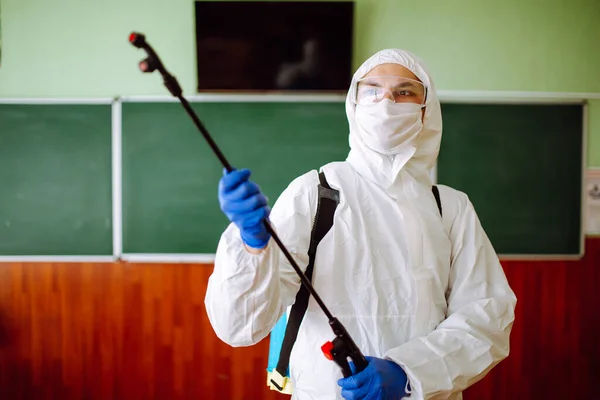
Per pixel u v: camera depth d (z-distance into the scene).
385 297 1.04
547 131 2.68
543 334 2.70
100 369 2.65
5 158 2.63
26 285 2.64
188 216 2.65
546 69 2.69
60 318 2.64
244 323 0.90
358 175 1.12
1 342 2.64
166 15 2.64
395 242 1.06
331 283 1.03
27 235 2.64
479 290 1.10
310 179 1.10
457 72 2.67
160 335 2.65
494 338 1.05
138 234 2.65
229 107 2.62
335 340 0.94
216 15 2.54
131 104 2.62
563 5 2.68
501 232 2.69
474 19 2.67
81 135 2.63
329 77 2.58
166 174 2.64
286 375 1.08
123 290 2.65
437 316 1.07
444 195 1.18
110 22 2.64
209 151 2.63
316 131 2.63
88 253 2.65
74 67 2.63
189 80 2.65
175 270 2.65
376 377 0.93
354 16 2.54
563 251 2.70
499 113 2.67
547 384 2.70
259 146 2.63
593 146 2.71
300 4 2.54
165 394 2.65
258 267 0.88
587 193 2.70
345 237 1.04
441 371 0.96
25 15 2.63
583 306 2.70
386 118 1.11
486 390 2.70
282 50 2.57
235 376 2.65
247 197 0.81
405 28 2.66
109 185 2.64
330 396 1.01
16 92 2.63
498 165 2.68
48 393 2.65
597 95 2.69
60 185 2.64
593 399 2.69
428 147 1.20
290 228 1.02
